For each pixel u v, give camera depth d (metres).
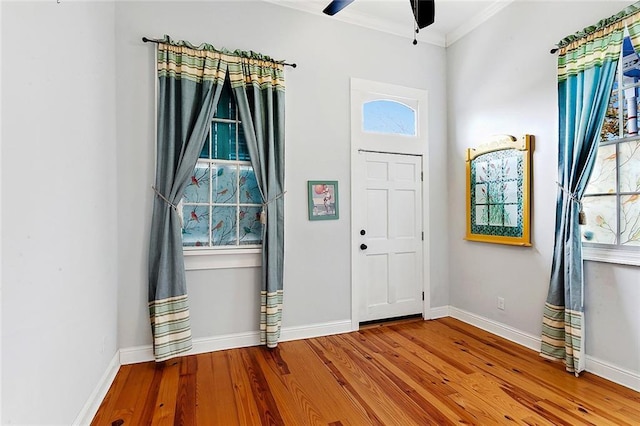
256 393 2.18
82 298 1.85
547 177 2.75
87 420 1.86
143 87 2.66
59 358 1.57
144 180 2.66
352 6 3.21
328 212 3.26
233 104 2.95
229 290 2.91
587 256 2.44
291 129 3.11
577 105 2.45
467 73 3.54
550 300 2.61
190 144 2.67
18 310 1.25
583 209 2.47
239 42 2.93
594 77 2.35
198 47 2.77
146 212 2.66
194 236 2.84
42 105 1.45
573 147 2.48
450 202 3.80
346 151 3.34
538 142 2.82
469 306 3.56
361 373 2.45
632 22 2.15
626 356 2.22
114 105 2.53
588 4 2.45
